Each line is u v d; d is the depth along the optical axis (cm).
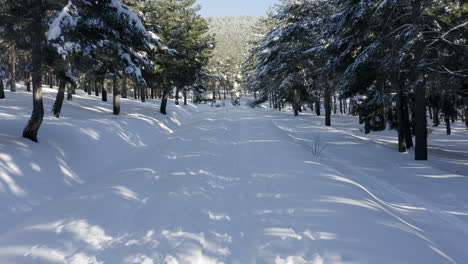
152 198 591
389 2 996
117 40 1058
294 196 570
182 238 415
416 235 414
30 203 578
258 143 1250
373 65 1241
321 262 337
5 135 769
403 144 1204
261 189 629
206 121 2411
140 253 377
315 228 426
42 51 963
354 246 370
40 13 870
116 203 558
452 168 946
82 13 914
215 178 728
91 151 941
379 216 471
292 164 856
